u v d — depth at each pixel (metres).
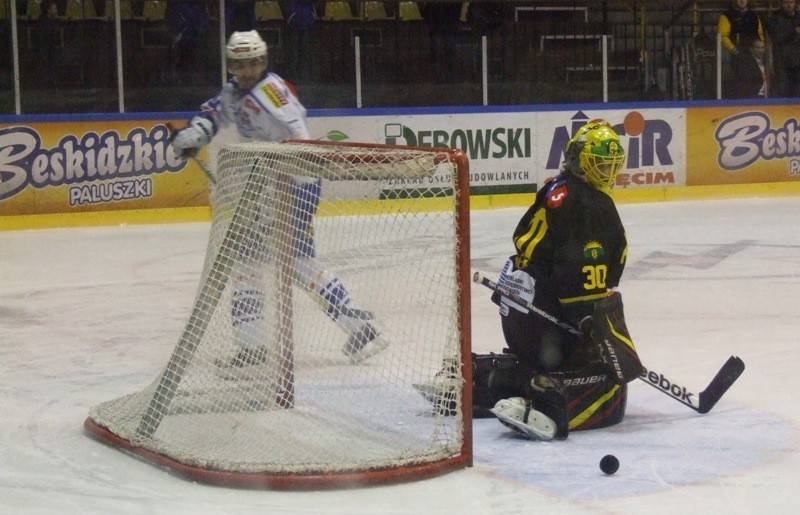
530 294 7.05
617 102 24.06
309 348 7.39
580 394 6.90
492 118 23.09
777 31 25.28
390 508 5.50
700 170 24.66
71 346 10.19
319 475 5.81
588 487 5.77
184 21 21.81
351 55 23.33
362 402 7.20
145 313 11.95
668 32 25.27
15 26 20.59
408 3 24.19
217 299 6.98
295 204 7.17
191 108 22.25
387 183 7.21
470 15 23.91
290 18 22.41
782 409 7.43
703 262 15.21
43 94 21.27
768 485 5.78
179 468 6.09
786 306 11.75
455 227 6.12
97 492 5.85
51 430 7.19
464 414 6.15
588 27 24.61
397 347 7.66
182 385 6.98
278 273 7.10
